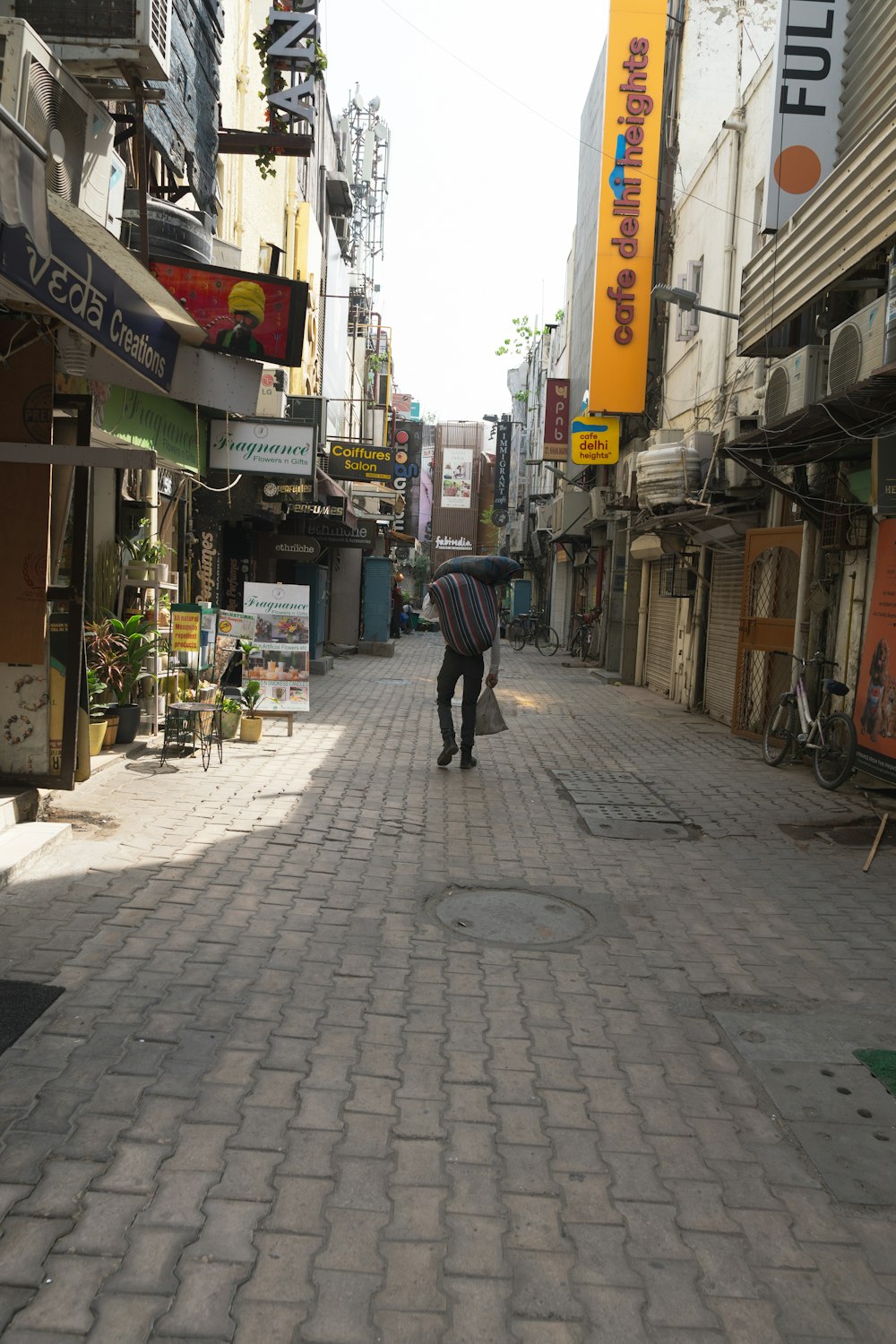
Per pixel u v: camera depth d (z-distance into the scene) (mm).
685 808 7680
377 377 41125
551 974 4352
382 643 23266
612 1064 3547
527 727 12062
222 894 5055
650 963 4547
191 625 9055
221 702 8914
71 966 4043
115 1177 2695
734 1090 3412
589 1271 2453
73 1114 2986
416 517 64188
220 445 11266
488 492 68312
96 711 8023
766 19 16641
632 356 17547
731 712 12352
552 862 6121
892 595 7527
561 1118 3160
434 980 4188
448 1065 3455
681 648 15219
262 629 9875
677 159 16938
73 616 5973
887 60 7691
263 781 7789
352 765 8789
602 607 23125
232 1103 3107
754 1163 2975
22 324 5672
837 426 8031
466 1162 2883
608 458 19906
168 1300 2268
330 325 24125
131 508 8875
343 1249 2475
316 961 4297
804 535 9680
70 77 5875
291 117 10852
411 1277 2395
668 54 17391
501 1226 2605
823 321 9094
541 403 37625
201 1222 2537
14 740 6102
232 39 12820
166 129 8797
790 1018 3994
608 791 8211
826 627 9484
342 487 20047
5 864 4996
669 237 17094
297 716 11820
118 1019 3615
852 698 8812
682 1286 2422
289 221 18047
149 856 5594
